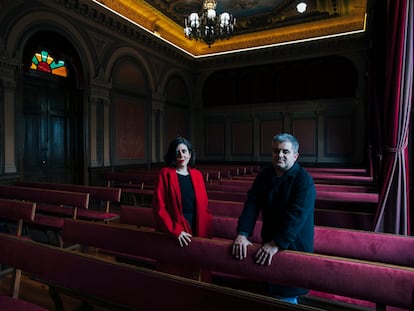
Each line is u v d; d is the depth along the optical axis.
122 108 9.75
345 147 11.24
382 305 1.65
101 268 1.82
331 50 11.03
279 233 1.70
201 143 13.70
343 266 1.67
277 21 10.43
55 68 8.16
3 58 6.39
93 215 4.68
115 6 8.94
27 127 7.47
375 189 5.03
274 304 1.30
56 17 7.50
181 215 2.30
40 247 2.10
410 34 2.78
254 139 12.72
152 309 1.62
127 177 7.76
